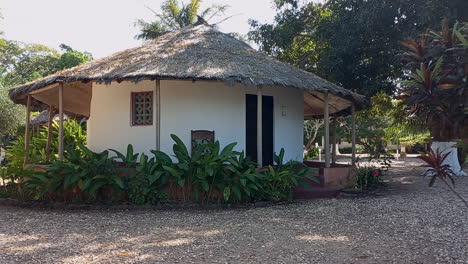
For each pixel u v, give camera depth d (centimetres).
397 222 712
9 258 522
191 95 1067
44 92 1156
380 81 1477
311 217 766
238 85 1096
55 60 3853
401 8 1334
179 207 862
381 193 1054
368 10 1358
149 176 869
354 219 744
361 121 3084
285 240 603
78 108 1330
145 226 702
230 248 562
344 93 1058
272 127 1154
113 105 1114
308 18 1772
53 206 884
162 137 1059
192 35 1220
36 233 658
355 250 548
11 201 935
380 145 1565
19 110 1723
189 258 517
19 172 1009
